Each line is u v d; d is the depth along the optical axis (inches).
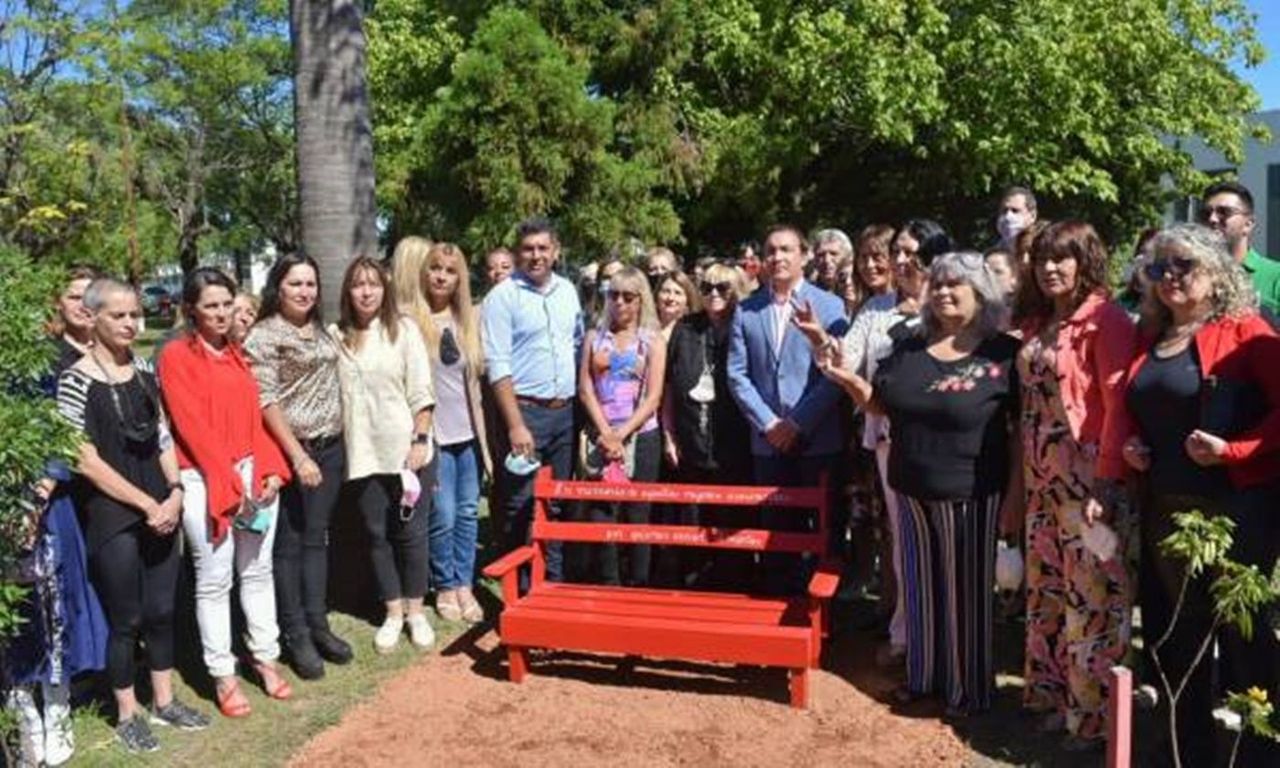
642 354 235.5
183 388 184.9
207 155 1256.2
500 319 230.5
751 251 305.6
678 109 603.2
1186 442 150.6
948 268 180.9
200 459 184.9
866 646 223.8
